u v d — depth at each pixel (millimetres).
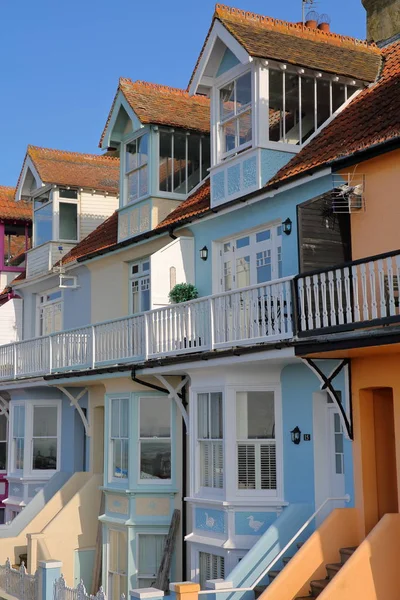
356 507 13141
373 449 13258
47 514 20328
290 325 13047
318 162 14602
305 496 14203
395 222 13133
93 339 18844
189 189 20391
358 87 16953
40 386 21562
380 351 12258
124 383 18219
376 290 12680
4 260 29312
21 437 22984
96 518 19531
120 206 21062
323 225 13609
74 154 25953
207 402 15500
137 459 17656
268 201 15664
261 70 16125
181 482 17203
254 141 16078
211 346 14562
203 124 20609
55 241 24406
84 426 21953
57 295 24469
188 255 17844
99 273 21828
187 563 16891
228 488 14578
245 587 13273
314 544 12664
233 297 14258
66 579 18922
